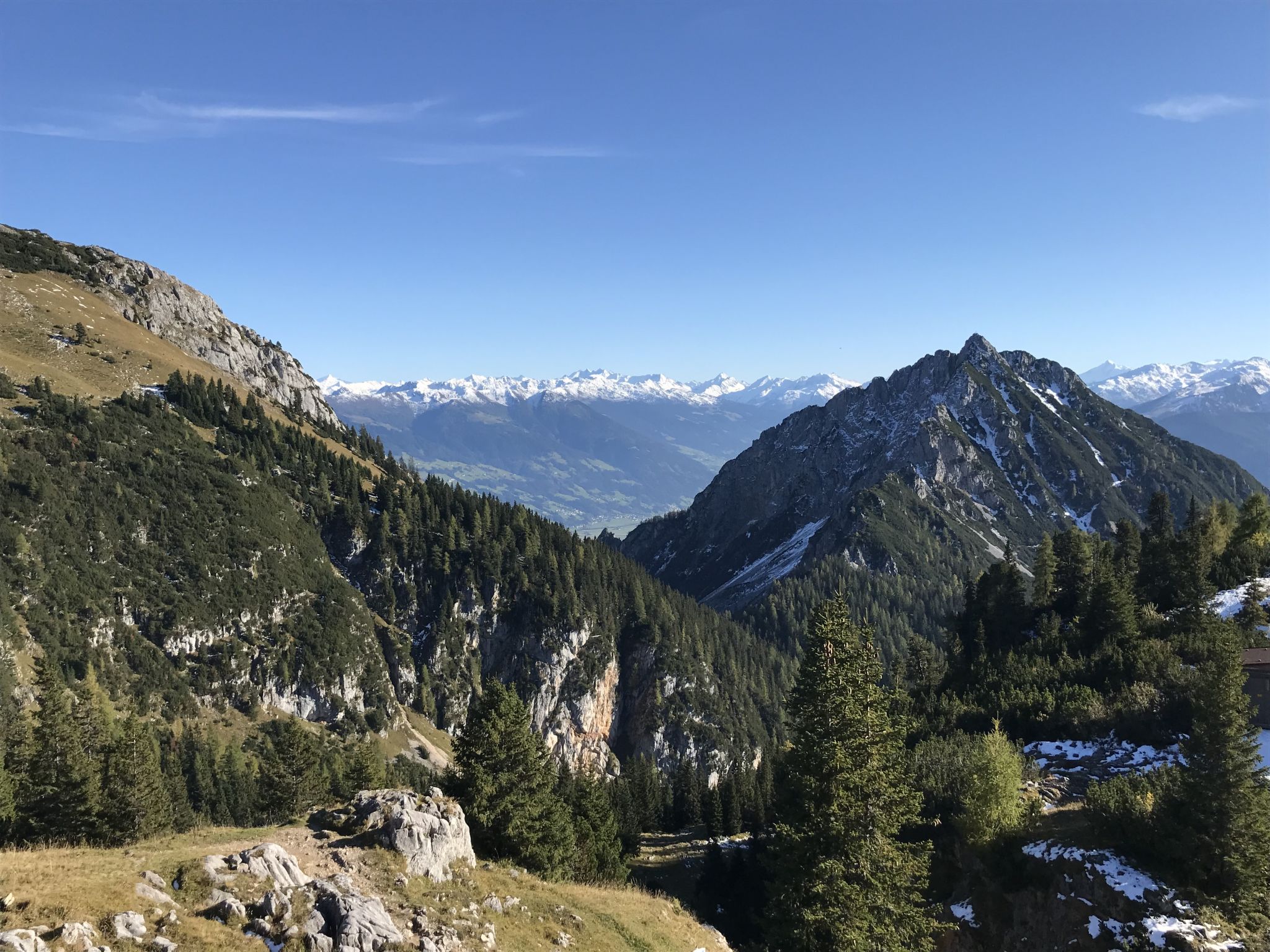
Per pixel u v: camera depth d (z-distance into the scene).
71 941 20.86
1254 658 61.56
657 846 109.44
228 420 195.75
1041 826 51.19
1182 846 41.56
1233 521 113.62
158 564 142.00
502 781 49.28
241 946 24.06
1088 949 41.44
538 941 32.75
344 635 160.88
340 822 37.31
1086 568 99.06
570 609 196.25
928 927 39.25
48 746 57.09
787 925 38.59
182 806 86.25
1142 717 63.50
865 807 38.41
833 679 39.81
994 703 77.38
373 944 26.88
